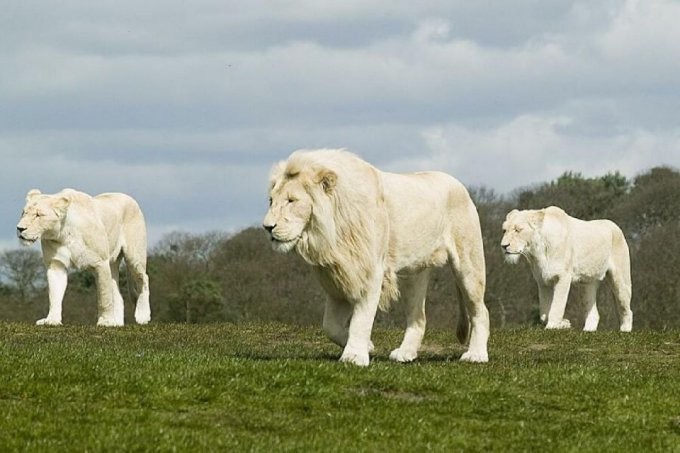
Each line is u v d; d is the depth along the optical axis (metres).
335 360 21.67
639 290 65.88
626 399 18.11
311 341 27.56
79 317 69.38
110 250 31.69
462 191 22.30
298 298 73.44
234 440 15.18
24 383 17.12
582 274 35.06
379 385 18.11
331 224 19.66
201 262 80.88
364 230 19.97
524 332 28.72
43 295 73.75
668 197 82.00
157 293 74.75
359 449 15.12
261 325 30.19
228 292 74.25
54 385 17.20
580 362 23.78
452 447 15.72
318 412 16.89
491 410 17.39
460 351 25.86
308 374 18.05
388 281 20.84
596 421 17.23
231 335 28.23
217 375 17.89
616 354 25.58
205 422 16.16
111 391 17.09
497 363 22.33
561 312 34.38
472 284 22.42
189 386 17.34
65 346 23.70
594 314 36.22
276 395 17.34
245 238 80.81
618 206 85.81
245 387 17.47
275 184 19.72
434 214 21.44
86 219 30.11
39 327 28.56
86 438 14.81
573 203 86.38
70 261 30.08
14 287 75.81
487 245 72.25
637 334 28.28
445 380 18.52
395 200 20.73
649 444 16.23
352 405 17.20
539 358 24.25
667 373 22.48
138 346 25.38
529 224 34.19
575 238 34.69
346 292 20.14
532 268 34.88
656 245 67.56
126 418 15.96
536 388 18.67
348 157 20.23
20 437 14.84
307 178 19.56
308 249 19.75
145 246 33.34
